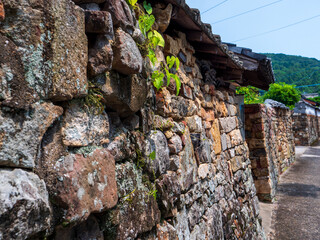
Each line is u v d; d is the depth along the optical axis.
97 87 1.09
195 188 2.40
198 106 2.74
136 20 1.46
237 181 3.99
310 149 18.27
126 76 1.31
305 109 20.69
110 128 1.26
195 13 2.12
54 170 0.85
